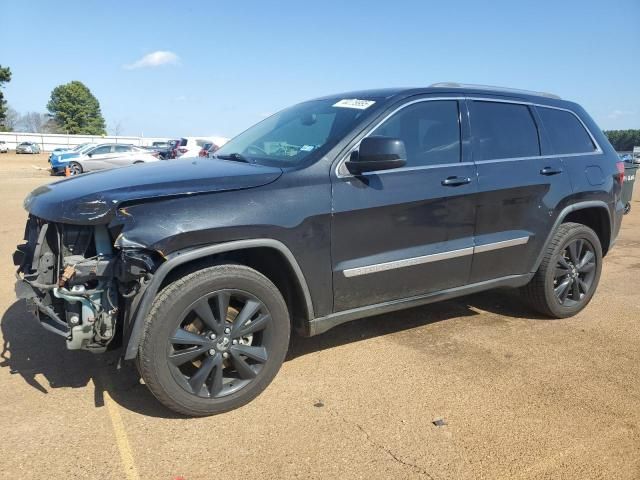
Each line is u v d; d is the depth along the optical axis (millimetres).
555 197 4422
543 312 4742
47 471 2580
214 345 3027
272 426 3006
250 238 3033
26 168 32438
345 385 3496
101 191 2877
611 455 2777
